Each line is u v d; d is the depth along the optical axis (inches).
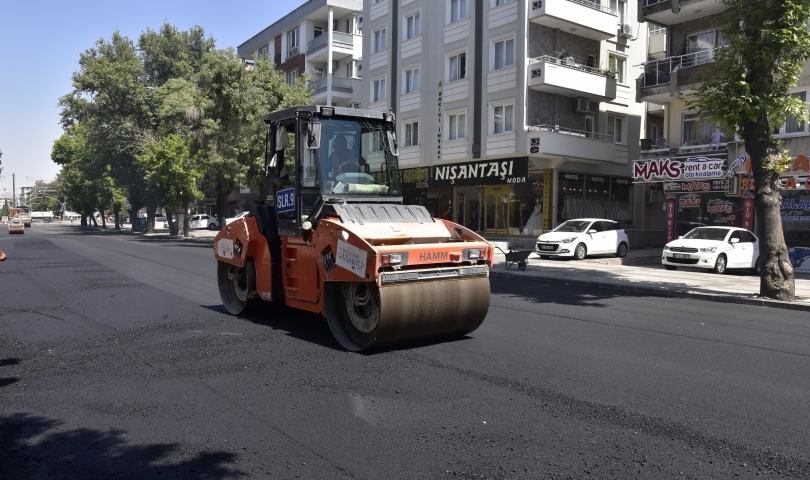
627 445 182.4
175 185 1632.6
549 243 930.1
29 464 169.8
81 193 2694.4
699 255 775.1
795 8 491.2
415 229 323.6
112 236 1882.4
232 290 419.2
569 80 1098.1
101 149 1943.9
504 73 1114.1
